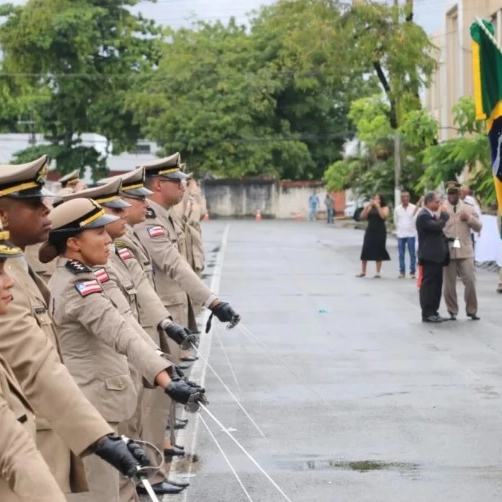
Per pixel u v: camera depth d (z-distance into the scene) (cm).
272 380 1527
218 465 1080
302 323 2155
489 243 3409
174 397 739
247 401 1384
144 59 7681
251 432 1214
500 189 1548
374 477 1030
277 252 4319
